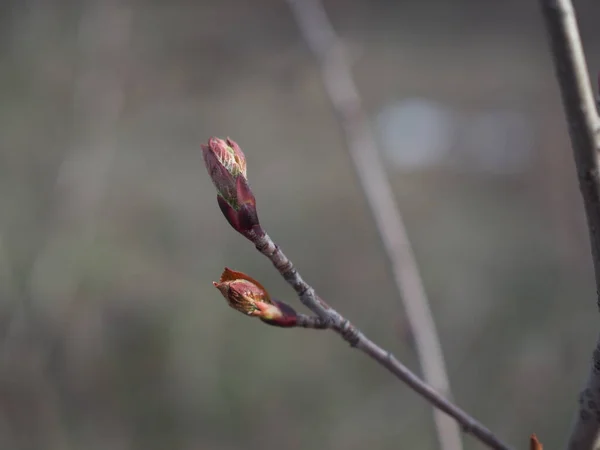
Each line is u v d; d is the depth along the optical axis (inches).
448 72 60.9
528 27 66.7
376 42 65.6
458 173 51.2
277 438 38.8
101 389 39.4
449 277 42.9
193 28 58.7
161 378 40.1
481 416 36.9
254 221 11.1
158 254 44.4
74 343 39.5
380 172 16.7
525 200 48.3
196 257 44.4
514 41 65.1
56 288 40.1
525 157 51.0
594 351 11.1
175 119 54.1
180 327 41.5
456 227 46.2
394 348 40.0
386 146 52.5
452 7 69.3
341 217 46.5
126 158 49.6
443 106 56.9
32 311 39.2
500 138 52.9
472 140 53.4
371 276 43.6
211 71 57.9
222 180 11.1
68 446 37.2
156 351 40.8
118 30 52.8
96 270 41.8
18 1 54.7
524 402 36.9
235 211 11.1
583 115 10.4
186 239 45.2
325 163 51.0
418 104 57.1
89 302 40.7
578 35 10.3
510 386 37.7
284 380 40.4
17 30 53.3
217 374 40.5
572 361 37.8
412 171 51.1
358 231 45.5
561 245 43.9
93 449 37.6
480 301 41.4
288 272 11.3
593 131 10.4
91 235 43.2
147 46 57.5
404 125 54.6
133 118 53.2
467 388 37.9
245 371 40.7
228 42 59.0
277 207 47.7
